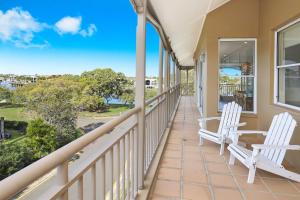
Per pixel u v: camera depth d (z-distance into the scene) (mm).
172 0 3705
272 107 4297
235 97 5383
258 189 2869
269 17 4418
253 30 5070
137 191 2578
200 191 2814
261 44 4883
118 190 1926
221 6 5152
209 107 5340
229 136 4152
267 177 3211
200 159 3904
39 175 817
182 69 22375
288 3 3619
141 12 2688
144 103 2689
